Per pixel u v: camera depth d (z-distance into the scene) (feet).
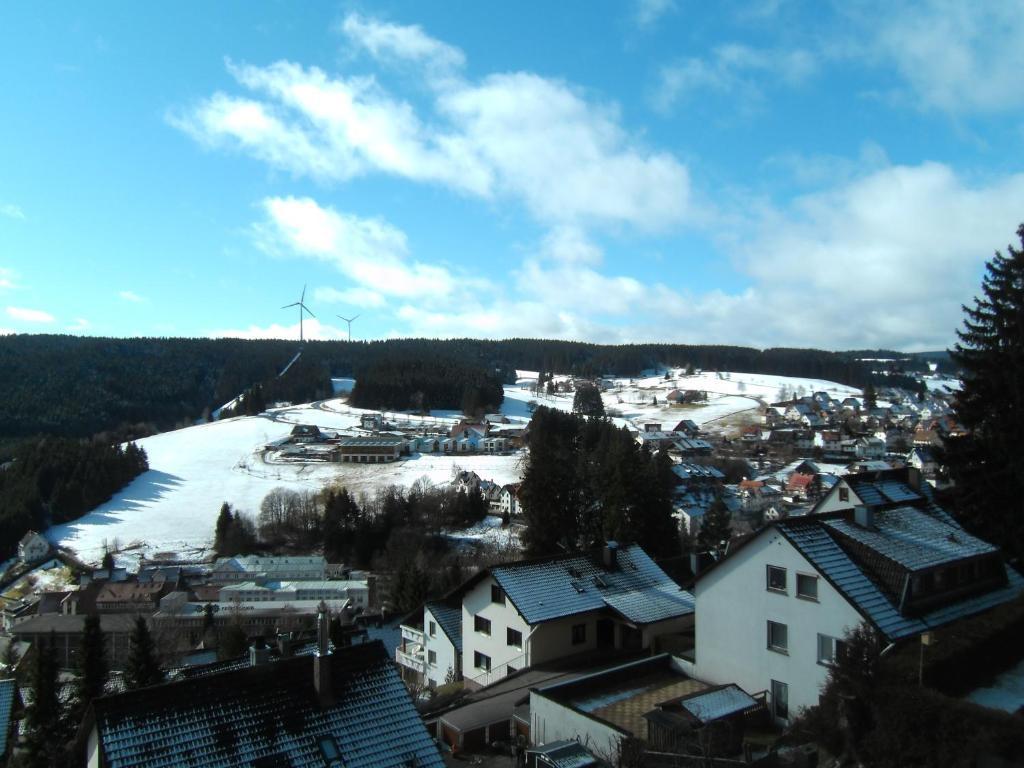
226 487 515.09
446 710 105.40
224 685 66.49
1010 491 107.86
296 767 63.26
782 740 74.69
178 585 344.69
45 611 329.31
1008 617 79.05
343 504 407.44
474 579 125.59
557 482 212.23
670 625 120.16
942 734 57.16
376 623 185.98
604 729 83.10
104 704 62.08
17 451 535.60
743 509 392.06
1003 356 110.83
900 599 82.79
